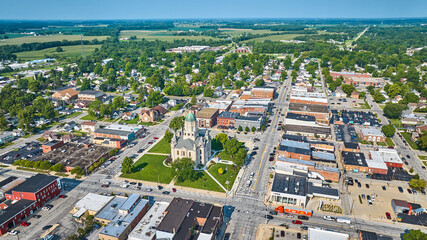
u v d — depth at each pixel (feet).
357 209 547.90
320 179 627.87
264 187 618.03
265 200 576.61
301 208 543.80
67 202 573.33
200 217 487.61
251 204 564.30
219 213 502.38
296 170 643.04
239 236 480.64
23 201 545.85
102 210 522.47
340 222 511.40
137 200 543.80
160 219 495.82
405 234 457.68
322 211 542.16
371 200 572.51
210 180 644.27
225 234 483.51
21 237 479.82
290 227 501.15
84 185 629.92
